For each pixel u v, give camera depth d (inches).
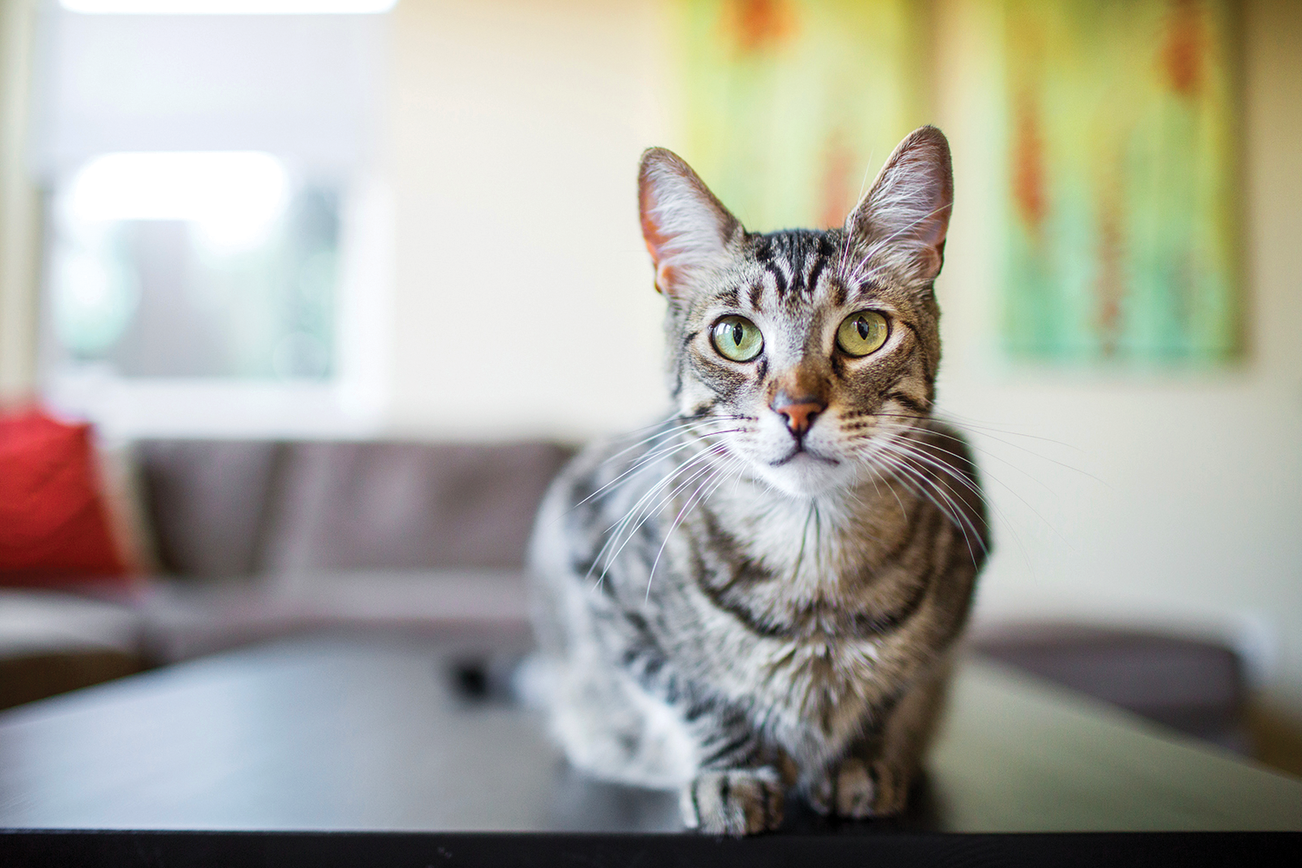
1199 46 100.7
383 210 107.3
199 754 33.0
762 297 30.6
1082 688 62.5
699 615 28.6
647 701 30.2
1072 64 100.3
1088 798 27.6
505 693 46.0
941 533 30.2
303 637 67.5
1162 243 99.9
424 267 103.3
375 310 108.3
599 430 100.6
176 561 87.6
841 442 29.0
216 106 105.5
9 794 27.4
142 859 23.9
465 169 103.7
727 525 30.0
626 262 103.4
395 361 102.9
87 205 109.8
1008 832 24.1
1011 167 100.0
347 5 106.0
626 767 32.3
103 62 106.1
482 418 102.5
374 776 30.8
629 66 103.5
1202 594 98.5
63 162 106.7
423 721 40.3
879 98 100.0
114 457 86.7
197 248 110.7
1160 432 99.4
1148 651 62.9
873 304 30.4
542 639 41.9
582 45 103.7
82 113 105.8
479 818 25.7
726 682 28.3
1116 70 100.4
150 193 109.9
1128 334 99.6
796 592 28.5
